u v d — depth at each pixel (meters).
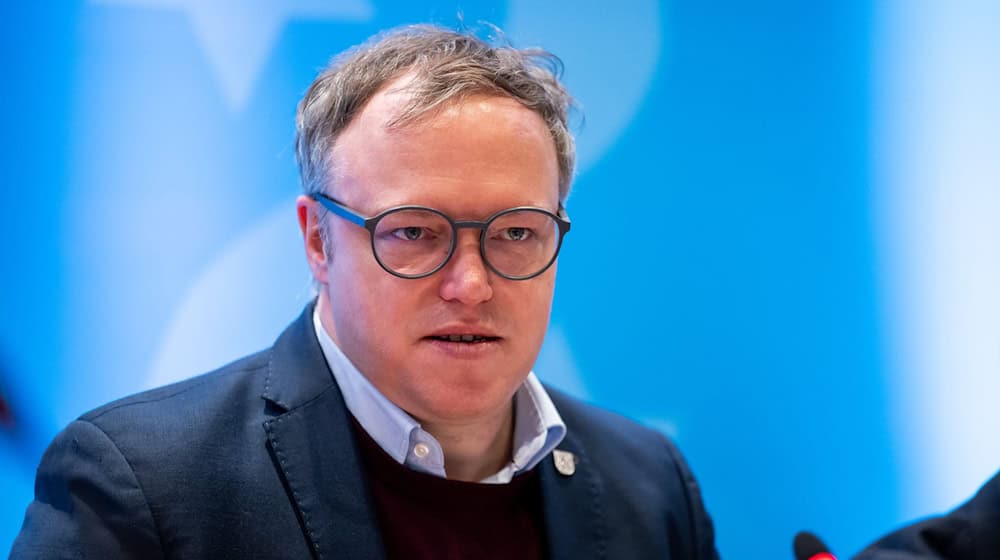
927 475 6.06
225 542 3.03
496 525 3.39
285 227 5.55
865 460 6.05
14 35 5.18
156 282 5.37
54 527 2.95
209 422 3.20
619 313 5.92
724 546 5.98
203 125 5.44
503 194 3.03
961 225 6.07
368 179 3.06
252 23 5.51
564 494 3.57
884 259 6.06
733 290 6.00
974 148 6.07
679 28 5.94
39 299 5.21
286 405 3.26
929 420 6.07
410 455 3.23
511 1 5.78
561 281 5.87
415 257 3.02
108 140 5.31
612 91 5.88
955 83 6.10
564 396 3.99
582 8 5.85
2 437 5.16
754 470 6.00
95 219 5.29
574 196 5.87
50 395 5.21
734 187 5.99
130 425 3.14
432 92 3.04
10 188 5.17
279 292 5.53
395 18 5.70
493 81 3.13
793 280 6.03
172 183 5.39
